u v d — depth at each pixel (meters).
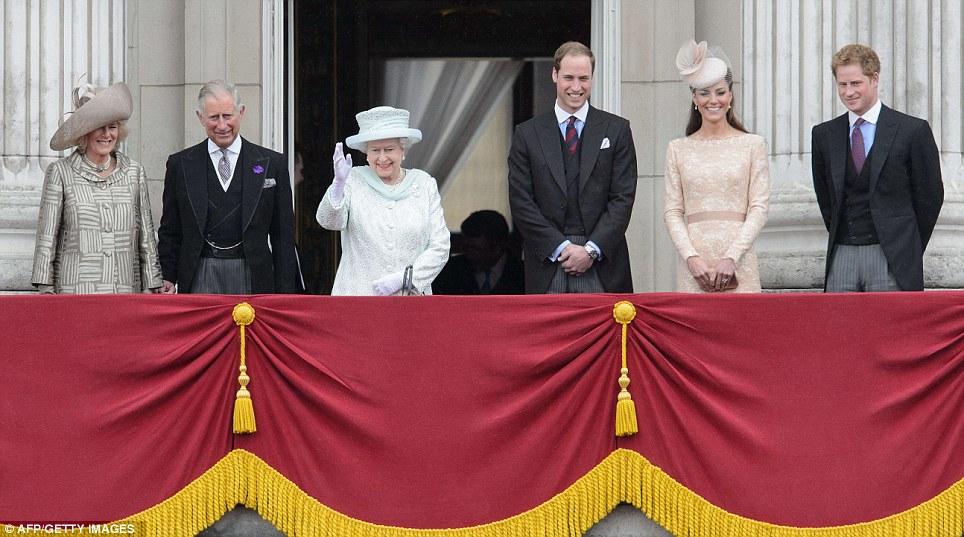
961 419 29.39
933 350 29.33
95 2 39.50
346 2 50.12
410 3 52.38
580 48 33.44
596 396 29.59
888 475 29.30
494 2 52.81
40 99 38.53
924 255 37.34
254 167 33.94
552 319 29.61
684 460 29.48
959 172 37.97
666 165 33.78
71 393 29.69
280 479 29.55
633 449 29.59
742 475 29.34
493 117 52.69
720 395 29.50
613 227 33.03
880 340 29.44
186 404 29.70
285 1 43.56
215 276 33.72
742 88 39.66
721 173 32.97
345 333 29.72
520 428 29.56
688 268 32.78
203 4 41.59
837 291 33.31
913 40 38.09
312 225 47.12
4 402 29.69
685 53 33.34
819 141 33.75
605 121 33.75
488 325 29.66
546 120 33.81
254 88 41.56
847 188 33.22
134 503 29.53
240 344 29.75
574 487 29.41
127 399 29.66
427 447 29.48
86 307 29.78
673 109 41.31
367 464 29.55
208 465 29.66
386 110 32.16
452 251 52.38
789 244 38.16
